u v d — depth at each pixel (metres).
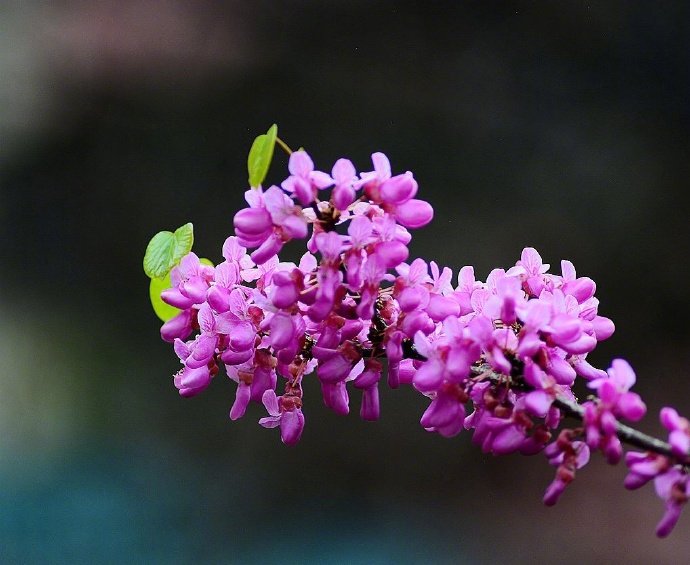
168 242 0.68
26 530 1.83
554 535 1.87
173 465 2.06
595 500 1.97
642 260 2.48
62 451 2.09
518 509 1.95
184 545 1.83
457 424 0.65
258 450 2.10
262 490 2.00
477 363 0.66
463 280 0.67
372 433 2.12
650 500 1.95
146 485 2.00
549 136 2.71
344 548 1.83
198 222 2.78
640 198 2.57
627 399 0.63
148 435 2.15
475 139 2.73
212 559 1.79
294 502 1.98
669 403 2.18
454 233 2.54
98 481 2.00
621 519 1.90
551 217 2.56
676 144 2.63
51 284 2.72
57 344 2.46
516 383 0.65
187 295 0.67
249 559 1.80
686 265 2.46
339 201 0.64
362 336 0.67
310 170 0.65
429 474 2.04
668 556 1.79
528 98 2.77
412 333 0.65
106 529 1.83
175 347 0.67
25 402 2.25
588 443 0.63
